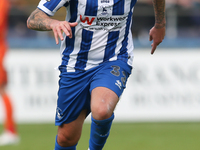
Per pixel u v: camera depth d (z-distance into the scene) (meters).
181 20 30.81
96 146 12.17
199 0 31.77
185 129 26.92
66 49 12.78
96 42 12.27
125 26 12.52
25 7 30.16
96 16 11.95
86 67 12.48
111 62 12.42
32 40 30.14
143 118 30.50
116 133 25.44
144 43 30.39
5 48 22.86
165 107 30.48
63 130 13.15
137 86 30.41
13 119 22.38
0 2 22.36
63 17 29.39
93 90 11.71
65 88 12.74
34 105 29.73
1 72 22.39
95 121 11.20
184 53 30.69
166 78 30.53
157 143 21.77
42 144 21.69
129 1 12.21
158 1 12.84
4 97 22.44
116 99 11.48
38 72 29.73
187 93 30.62
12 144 21.89
